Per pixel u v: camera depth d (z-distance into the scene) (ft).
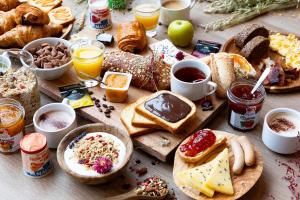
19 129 3.30
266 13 4.73
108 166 3.02
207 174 3.04
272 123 3.38
